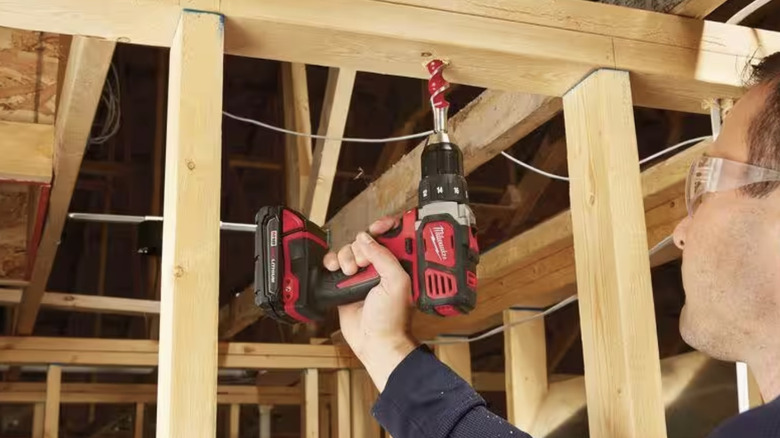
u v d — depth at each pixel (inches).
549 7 49.7
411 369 42.3
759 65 36.1
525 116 69.9
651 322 47.0
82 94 73.7
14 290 121.1
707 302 33.0
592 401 48.5
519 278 110.2
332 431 156.1
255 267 47.9
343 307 46.9
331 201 225.3
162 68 229.6
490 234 171.3
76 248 257.8
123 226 254.5
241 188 247.6
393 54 48.2
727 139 34.2
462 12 47.5
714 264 32.7
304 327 173.2
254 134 251.1
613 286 47.6
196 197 41.0
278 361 147.9
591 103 51.2
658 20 52.4
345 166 230.7
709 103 56.5
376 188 99.2
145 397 169.3
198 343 39.4
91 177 245.9
